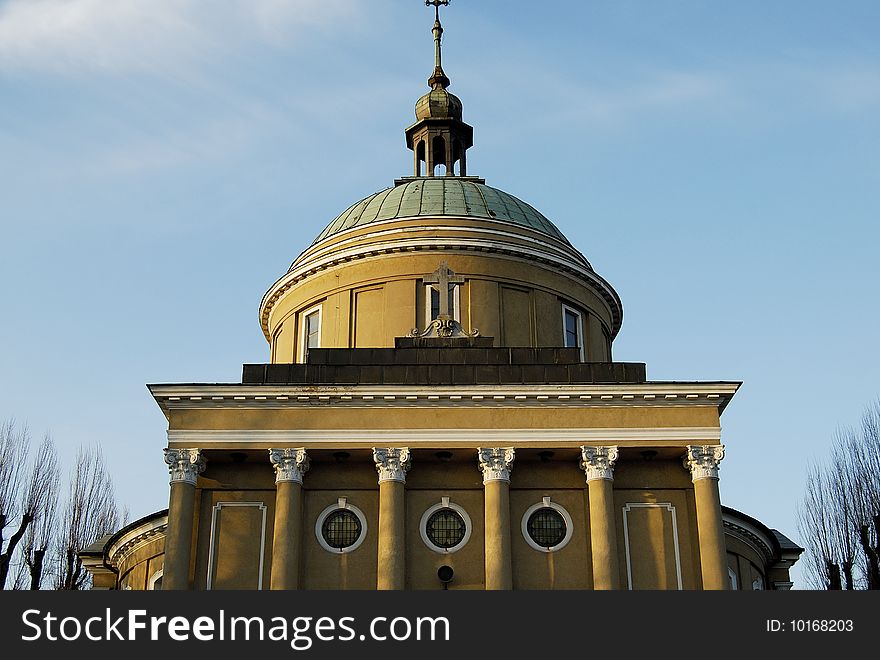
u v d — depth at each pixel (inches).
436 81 2148.1
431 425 1378.0
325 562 1364.4
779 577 1800.0
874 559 1700.3
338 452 1376.7
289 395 1379.2
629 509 1393.9
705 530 1342.3
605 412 1389.0
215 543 1374.3
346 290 1768.0
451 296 1733.5
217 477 1402.6
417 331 1599.4
